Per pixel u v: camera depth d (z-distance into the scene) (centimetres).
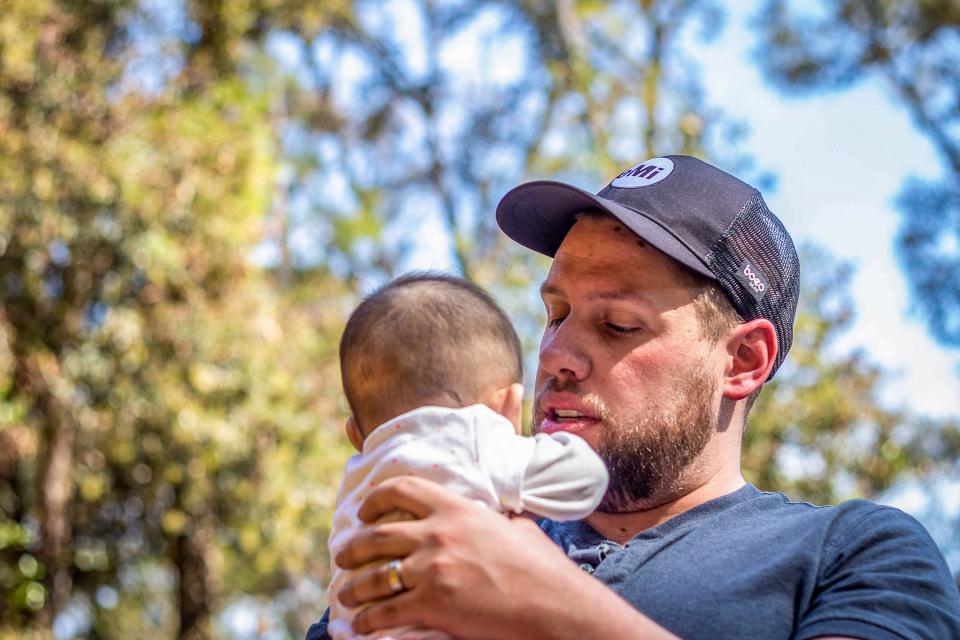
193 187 1050
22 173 976
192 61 1152
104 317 1024
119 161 1008
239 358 1087
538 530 212
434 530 197
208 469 1097
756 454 1174
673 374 244
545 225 264
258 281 1115
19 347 998
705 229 249
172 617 1389
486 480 213
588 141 1522
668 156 263
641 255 247
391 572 196
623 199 254
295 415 1148
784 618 218
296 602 1708
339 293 1798
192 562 1199
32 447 1002
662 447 242
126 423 1043
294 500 1137
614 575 229
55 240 996
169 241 1020
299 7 1318
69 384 1003
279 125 1866
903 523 229
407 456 215
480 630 192
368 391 229
